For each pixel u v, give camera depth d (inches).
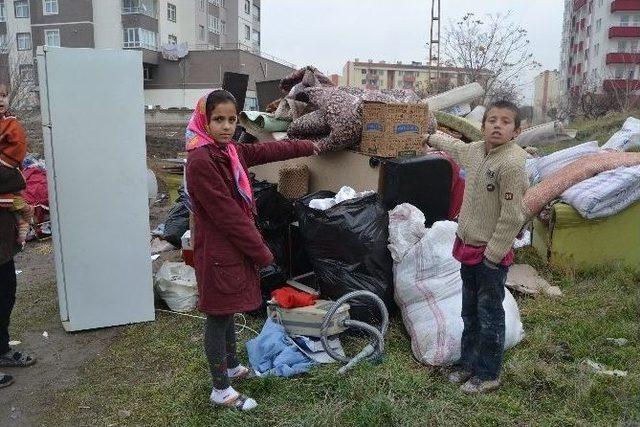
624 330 132.5
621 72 1491.1
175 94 1465.3
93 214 144.6
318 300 138.5
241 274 98.9
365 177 171.2
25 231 125.2
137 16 1368.1
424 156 164.6
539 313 145.7
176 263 175.2
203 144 96.9
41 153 435.8
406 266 135.1
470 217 105.0
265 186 165.0
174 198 319.9
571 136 355.9
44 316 161.0
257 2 1891.0
